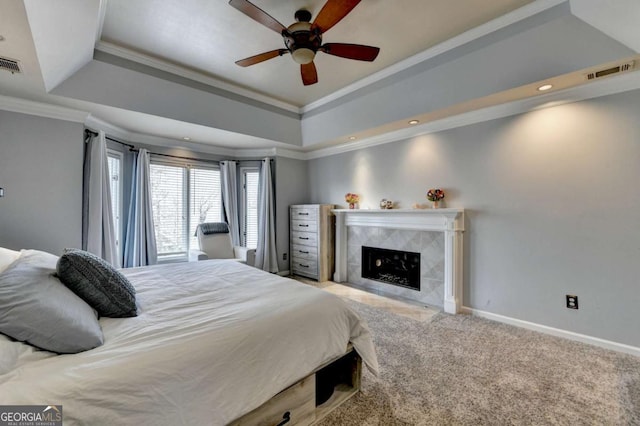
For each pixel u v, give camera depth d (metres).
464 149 3.26
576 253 2.54
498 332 2.73
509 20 2.29
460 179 3.30
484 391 1.84
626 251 2.31
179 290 1.89
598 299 2.44
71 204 2.91
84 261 1.43
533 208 2.77
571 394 1.81
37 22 1.62
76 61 2.38
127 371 0.98
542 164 2.71
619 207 2.34
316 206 4.68
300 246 5.00
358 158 4.48
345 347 1.68
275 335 1.38
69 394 0.87
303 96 3.88
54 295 1.20
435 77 2.85
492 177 3.04
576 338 2.54
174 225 4.40
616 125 2.34
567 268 2.59
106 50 2.60
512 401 1.75
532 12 2.18
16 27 1.59
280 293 1.82
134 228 3.88
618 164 2.33
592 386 1.88
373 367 1.73
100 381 0.92
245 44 2.66
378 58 2.95
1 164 2.56
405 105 3.22
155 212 4.20
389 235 4.00
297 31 2.00
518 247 2.88
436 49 2.74
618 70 2.17
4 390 0.84
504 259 2.97
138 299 1.69
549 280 2.69
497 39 2.38
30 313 1.06
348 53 2.21
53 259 1.72
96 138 3.12
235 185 4.95
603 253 2.42
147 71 2.88
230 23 2.36
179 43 2.63
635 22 1.71
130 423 0.93
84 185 3.08
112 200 3.51
